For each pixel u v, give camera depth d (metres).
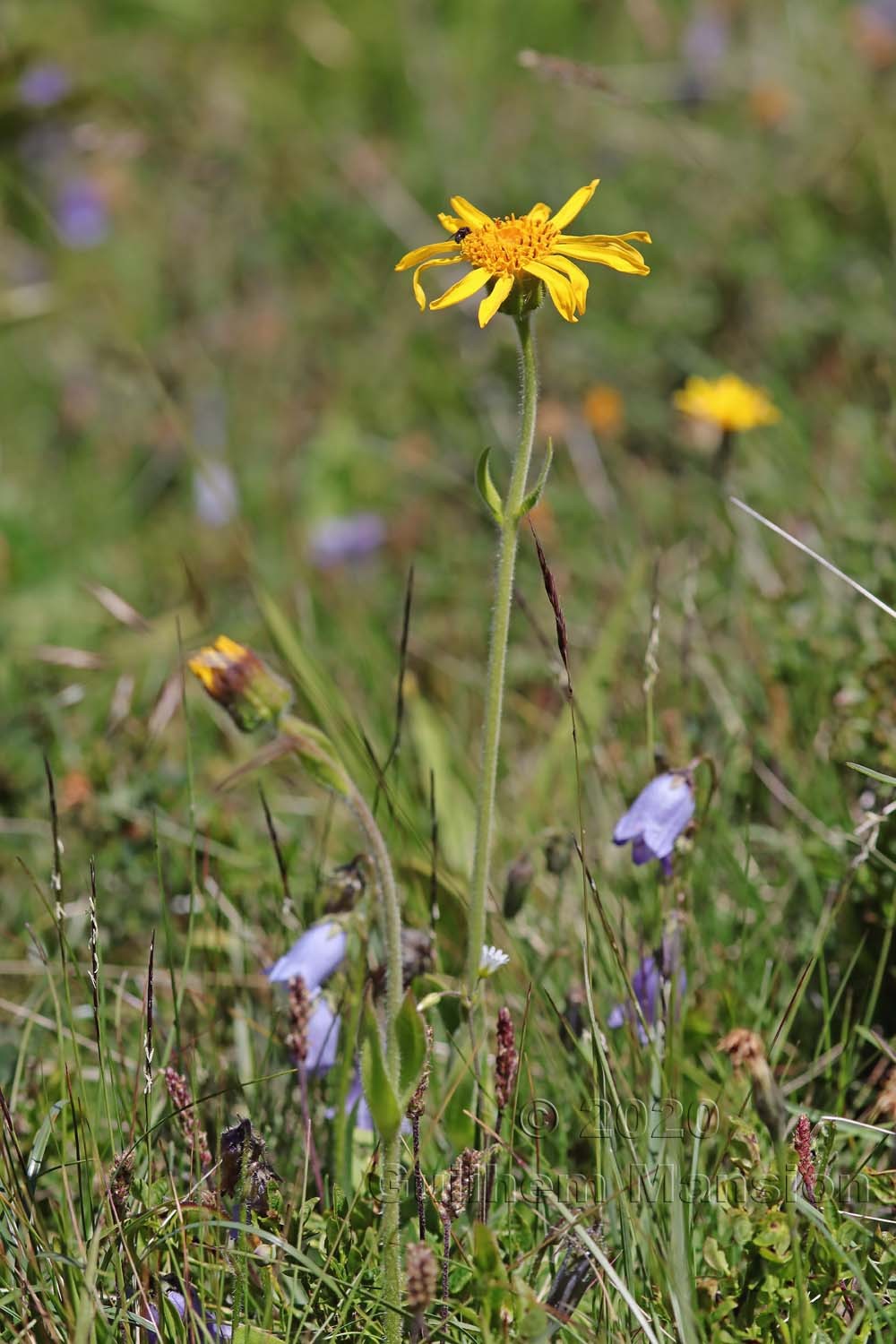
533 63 4.65
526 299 2.26
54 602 5.14
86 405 6.39
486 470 2.33
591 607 4.57
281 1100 2.84
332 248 6.89
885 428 4.42
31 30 8.42
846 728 3.34
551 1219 2.45
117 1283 2.27
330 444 5.79
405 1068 2.23
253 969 3.26
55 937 3.47
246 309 6.76
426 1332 2.25
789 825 3.38
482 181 6.93
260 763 2.13
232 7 8.59
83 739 4.25
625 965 2.79
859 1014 3.04
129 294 6.96
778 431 4.92
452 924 3.04
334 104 7.99
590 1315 2.36
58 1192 2.65
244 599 5.20
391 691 4.28
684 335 5.85
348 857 3.68
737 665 3.90
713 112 7.17
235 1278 2.27
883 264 5.67
